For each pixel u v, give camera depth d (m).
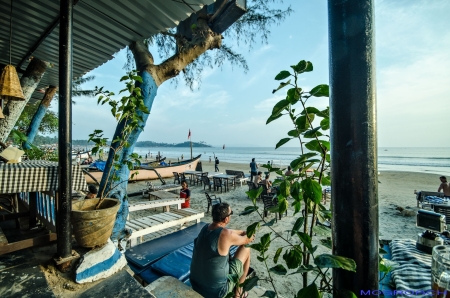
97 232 1.84
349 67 0.78
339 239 0.81
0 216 2.53
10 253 1.88
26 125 12.48
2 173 1.94
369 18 0.78
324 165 1.15
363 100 0.76
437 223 2.47
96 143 2.27
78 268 1.65
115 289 1.61
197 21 4.15
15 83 2.74
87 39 3.58
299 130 1.17
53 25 3.27
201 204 8.78
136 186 12.98
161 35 5.12
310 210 1.12
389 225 6.28
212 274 2.05
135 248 3.44
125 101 2.29
